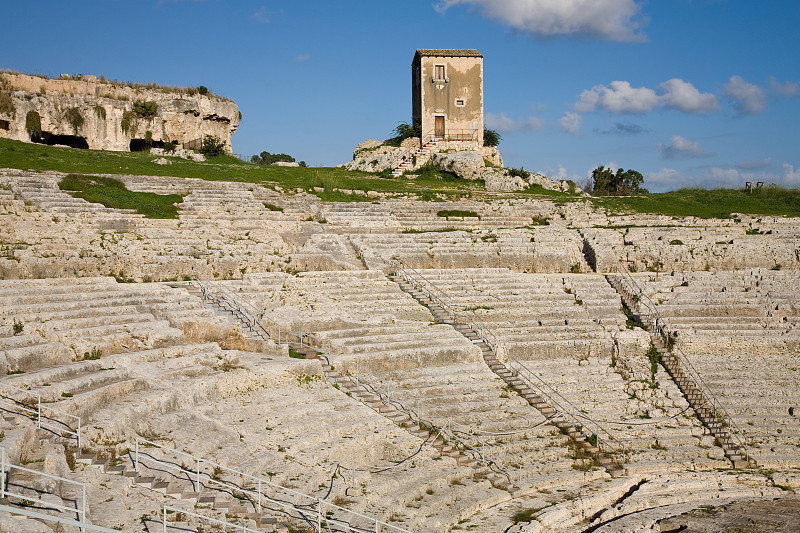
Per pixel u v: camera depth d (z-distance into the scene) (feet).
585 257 163.22
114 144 207.00
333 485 72.79
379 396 97.55
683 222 188.14
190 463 67.10
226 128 241.76
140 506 56.59
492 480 87.71
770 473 100.37
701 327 136.26
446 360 112.27
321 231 154.20
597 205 200.64
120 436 66.59
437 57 239.91
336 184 194.18
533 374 113.29
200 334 100.22
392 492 76.84
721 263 165.99
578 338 126.62
